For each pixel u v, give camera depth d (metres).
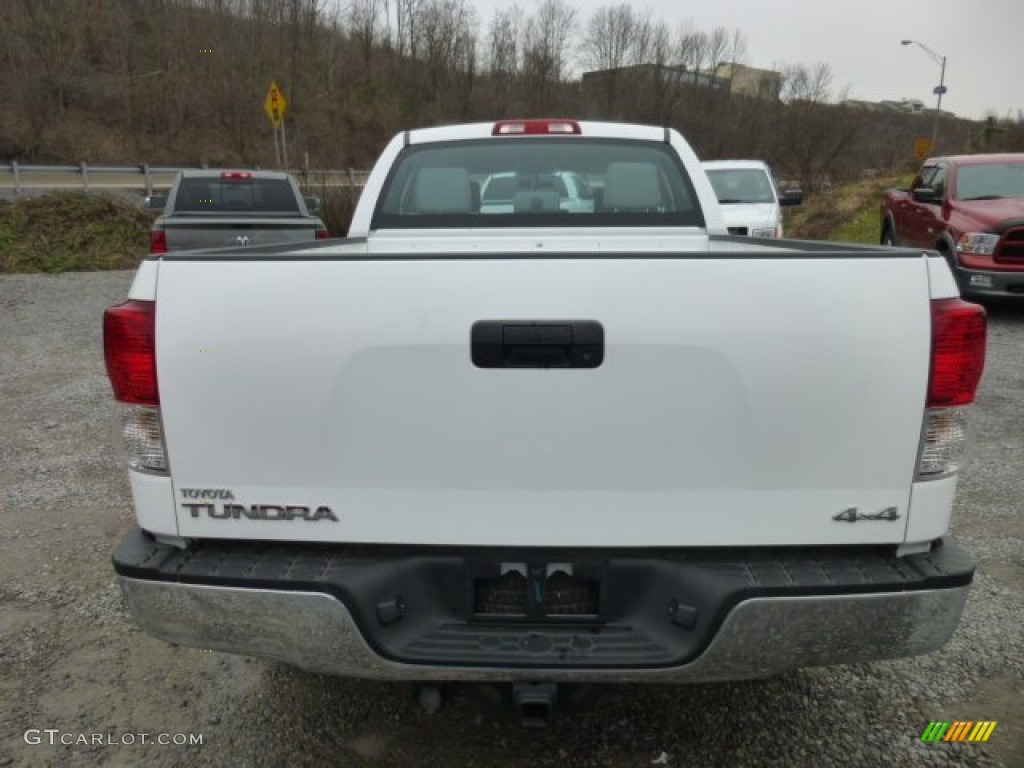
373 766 2.49
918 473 1.98
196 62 43.59
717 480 1.98
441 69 57.75
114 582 3.63
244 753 2.55
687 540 2.01
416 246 3.91
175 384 2.02
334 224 16.88
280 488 2.04
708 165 12.94
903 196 12.30
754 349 1.92
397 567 2.05
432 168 4.18
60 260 14.47
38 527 4.19
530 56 59.84
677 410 1.95
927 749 2.54
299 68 50.81
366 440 2.00
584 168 4.17
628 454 1.97
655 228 4.08
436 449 1.99
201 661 3.06
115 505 4.48
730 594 1.92
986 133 34.53
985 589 3.51
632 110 57.41
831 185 30.11
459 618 2.09
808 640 1.95
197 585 2.02
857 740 2.58
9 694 2.84
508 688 2.25
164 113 40.97
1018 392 6.66
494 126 4.31
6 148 33.53
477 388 1.96
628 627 2.06
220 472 2.05
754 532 2.00
